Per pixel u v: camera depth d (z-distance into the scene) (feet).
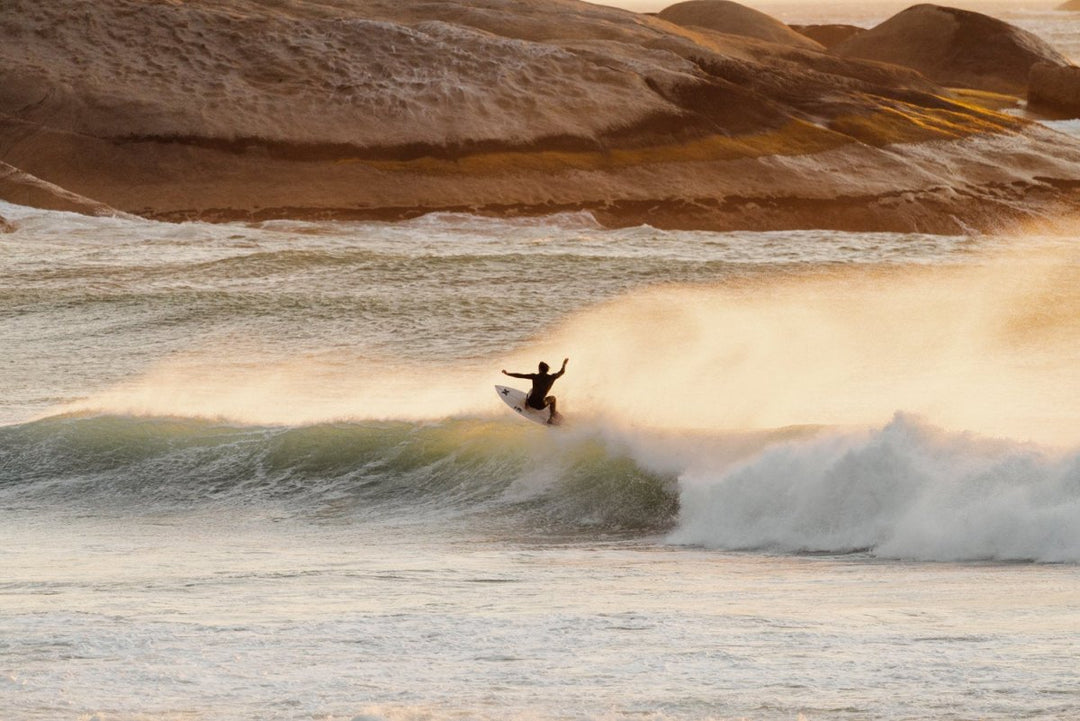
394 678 92.32
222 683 91.35
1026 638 99.30
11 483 227.40
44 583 140.67
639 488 197.88
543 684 90.07
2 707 85.76
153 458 233.55
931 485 163.12
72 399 278.87
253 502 215.10
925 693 84.69
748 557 161.38
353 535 190.49
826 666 92.53
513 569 152.05
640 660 96.12
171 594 131.03
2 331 361.10
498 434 226.17
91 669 95.30
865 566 149.38
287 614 116.57
